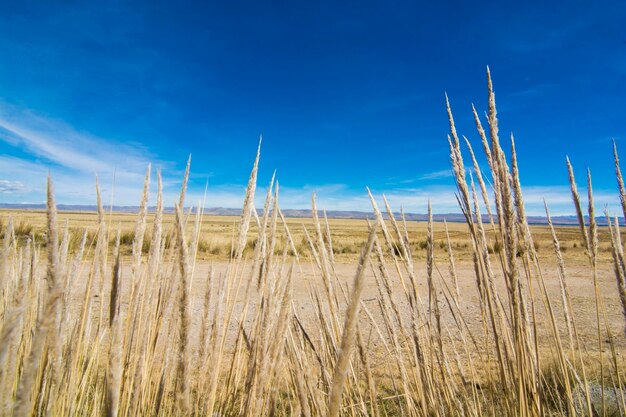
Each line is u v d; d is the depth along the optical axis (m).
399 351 1.42
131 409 0.98
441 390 1.50
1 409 0.52
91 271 1.22
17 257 1.26
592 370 2.79
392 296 1.42
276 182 1.24
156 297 1.24
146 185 1.06
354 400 1.53
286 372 1.45
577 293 8.55
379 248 1.42
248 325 3.63
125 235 8.95
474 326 5.32
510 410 1.19
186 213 1.19
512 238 1.08
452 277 1.61
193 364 1.24
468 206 1.24
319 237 1.38
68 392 1.05
